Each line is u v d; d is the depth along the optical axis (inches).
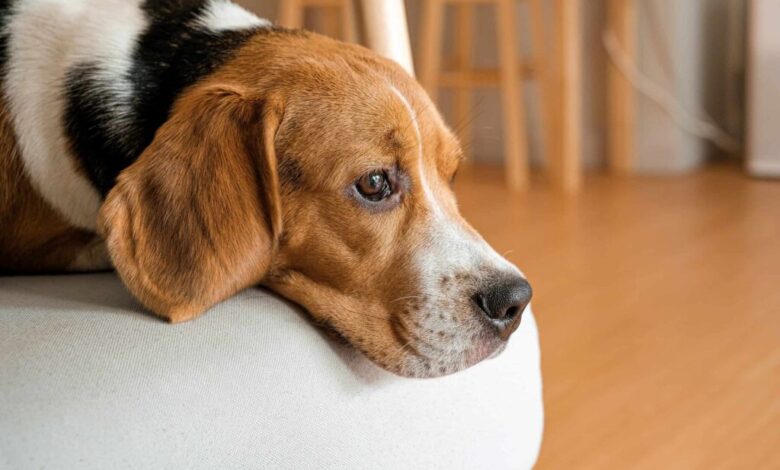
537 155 191.6
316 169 50.4
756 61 163.3
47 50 56.1
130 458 39.3
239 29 56.9
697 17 174.7
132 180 47.2
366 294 51.4
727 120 185.9
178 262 46.9
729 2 182.5
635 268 115.6
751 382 84.0
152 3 57.9
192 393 42.0
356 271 51.2
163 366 42.3
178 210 47.3
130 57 54.9
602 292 107.2
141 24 56.5
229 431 42.4
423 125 53.4
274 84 51.4
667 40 172.6
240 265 47.9
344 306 51.0
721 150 189.3
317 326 51.0
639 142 179.2
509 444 56.9
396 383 50.8
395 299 51.2
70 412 38.8
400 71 55.7
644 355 90.0
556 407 80.3
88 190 55.2
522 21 187.5
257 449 43.3
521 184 167.3
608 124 183.3
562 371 87.0
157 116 53.4
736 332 94.9
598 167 186.1
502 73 165.9
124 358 42.1
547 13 183.9
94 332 43.9
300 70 52.1
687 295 105.6
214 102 49.0
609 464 70.9
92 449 38.5
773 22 159.6
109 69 54.5
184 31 56.3
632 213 144.6
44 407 38.5
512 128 165.8
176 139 48.1
